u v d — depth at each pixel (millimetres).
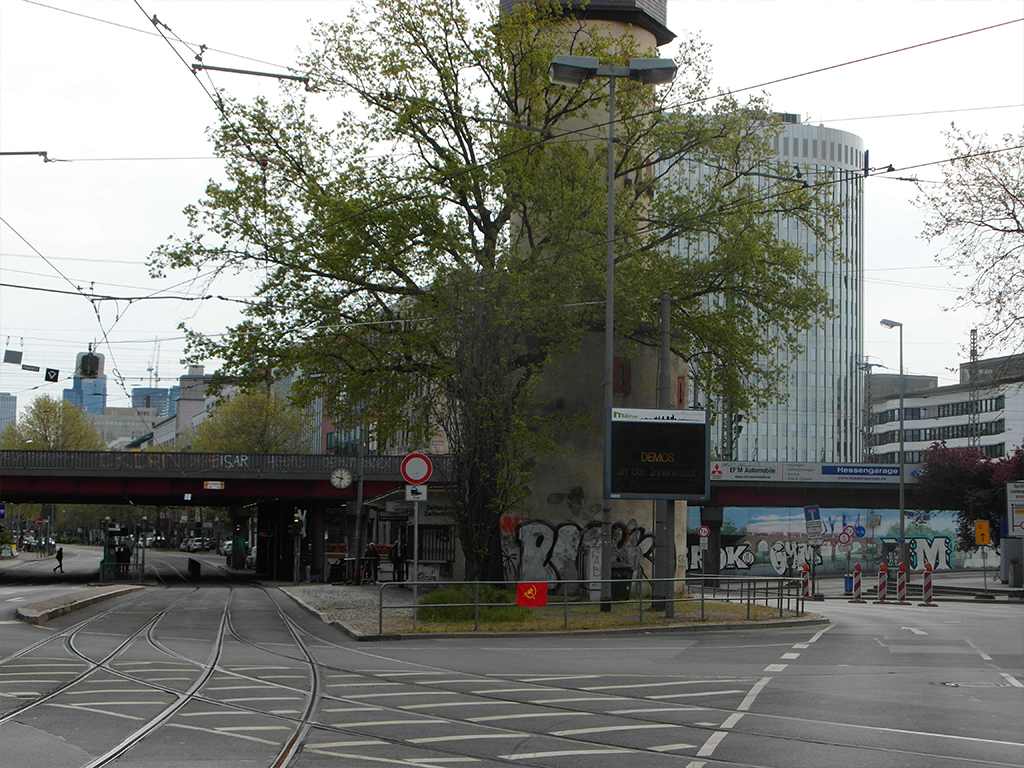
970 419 82250
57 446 105375
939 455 61719
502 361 24922
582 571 32344
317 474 57625
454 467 25250
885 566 41031
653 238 31203
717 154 31516
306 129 29562
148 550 142625
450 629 21922
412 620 23328
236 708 11695
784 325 31203
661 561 25750
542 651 18688
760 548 65750
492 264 26562
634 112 30734
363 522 61781
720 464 60188
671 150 31500
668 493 25141
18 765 8711
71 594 34406
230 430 84625
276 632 22250
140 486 56344
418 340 27203
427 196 27750
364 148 28984
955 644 20656
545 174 28469
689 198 30922
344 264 28109
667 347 26500
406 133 28844
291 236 28875
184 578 65438
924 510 65000
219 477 56562
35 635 20703
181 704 11930
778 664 16734
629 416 25172
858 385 132875
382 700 12391
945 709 12242
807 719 11344
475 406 24562
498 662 16734
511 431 25031
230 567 88562
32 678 14016
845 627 25188
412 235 28109
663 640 21094
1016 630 24703
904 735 10516
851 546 68562
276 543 67000
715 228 30891
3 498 67875
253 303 28562
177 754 9195
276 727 10539
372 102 29172
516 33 29047
